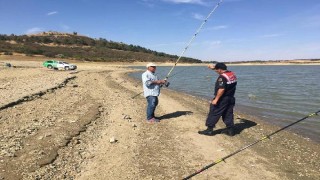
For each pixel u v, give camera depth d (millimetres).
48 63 52250
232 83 9891
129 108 14336
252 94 25469
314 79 47125
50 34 151500
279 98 22906
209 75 59062
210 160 8023
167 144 9148
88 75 37844
